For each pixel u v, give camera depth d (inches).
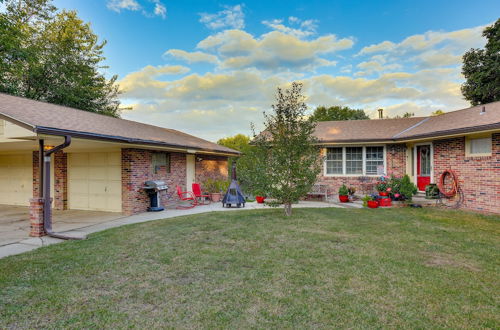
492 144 340.2
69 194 438.3
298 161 330.6
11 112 261.4
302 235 241.3
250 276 154.6
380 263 172.6
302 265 170.4
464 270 161.3
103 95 971.9
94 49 962.7
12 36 595.2
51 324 110.0
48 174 268.5
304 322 109.9
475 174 362.0
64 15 876.6
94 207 419.2
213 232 257.0
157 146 381.7
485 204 349.7
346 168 523.5
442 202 401.1
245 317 113.7
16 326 108.6
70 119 323.6
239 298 129.9
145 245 217.9
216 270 163.9
